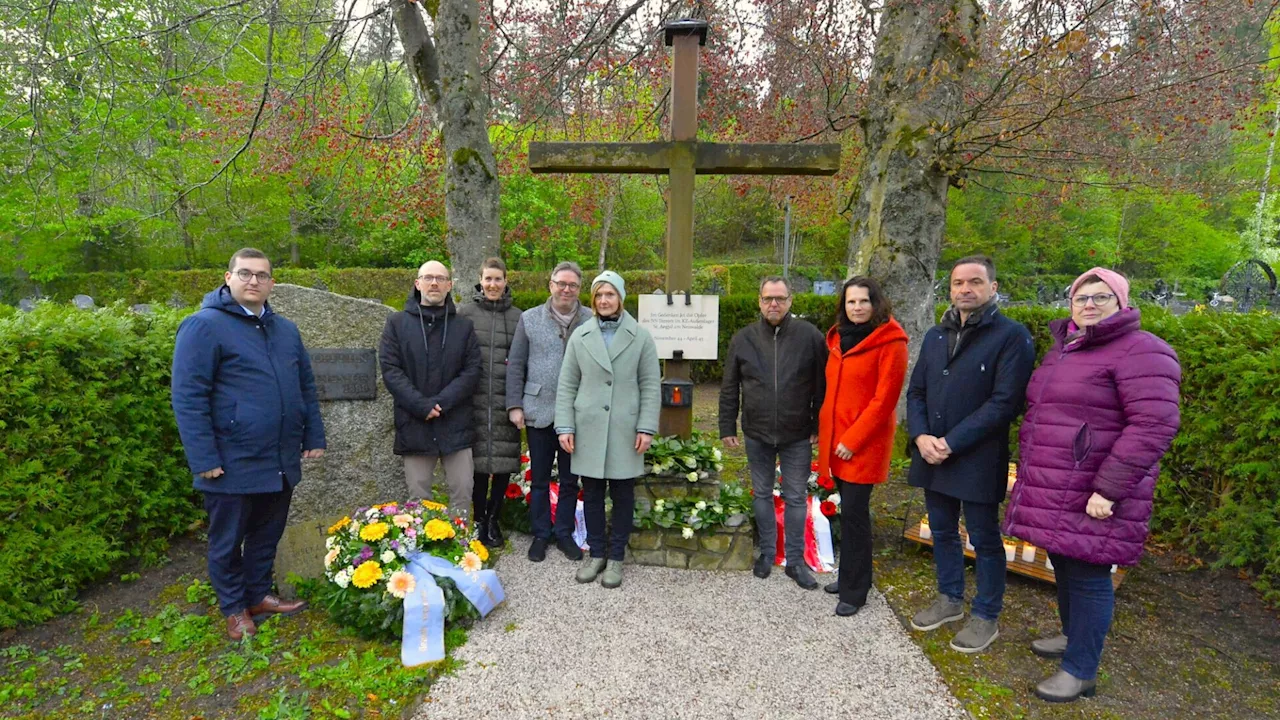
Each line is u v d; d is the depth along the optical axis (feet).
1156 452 6.86
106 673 8.36
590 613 9.70
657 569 11.32
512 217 57.06
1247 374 10.61
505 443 11.87
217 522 8.84
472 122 18.88
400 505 10.89
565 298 11.37
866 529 9.51
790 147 12.26
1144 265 74.08
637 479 11.66
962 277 8.42
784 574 11.13
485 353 11.81
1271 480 10.38
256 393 8.80
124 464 11.42
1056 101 16.98
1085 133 20.66
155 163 37.83
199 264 62.64
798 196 29.84
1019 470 8.02
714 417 24.88
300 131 22.66
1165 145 20.92
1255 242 67.21
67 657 8.76
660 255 83.71
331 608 9.23
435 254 60.44
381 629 8.98
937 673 8.23
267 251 64.69
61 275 54.54
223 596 9.05
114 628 9.57
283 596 10.48
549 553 11.96
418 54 19.84
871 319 9.45
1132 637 9.34
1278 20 17.90
